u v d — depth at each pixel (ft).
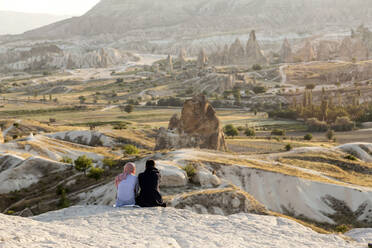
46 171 240.94
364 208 167.94
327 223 161.07
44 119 634.43
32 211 166.91
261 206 98.84
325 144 408.67
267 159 258.78
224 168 183.93
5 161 253.65
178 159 179.22
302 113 600.80
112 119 630.33
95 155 313.94
